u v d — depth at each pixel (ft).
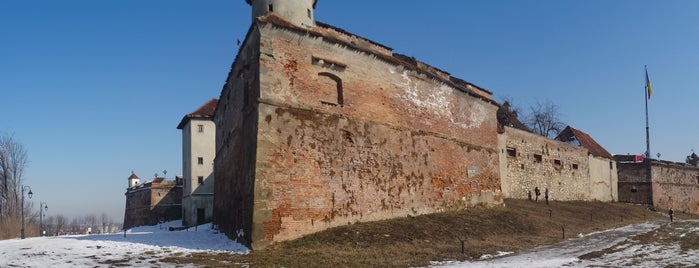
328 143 64.18
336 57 67.82
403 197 73.36
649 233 78.69
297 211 58.95
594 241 69.62
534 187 122.11
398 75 77.10
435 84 85.05
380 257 51.96
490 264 49.47
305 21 72.13
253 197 55.57
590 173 149.69
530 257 54.90
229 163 76.43
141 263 46.88
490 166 96.43
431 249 57.62
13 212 152.97
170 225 154.20
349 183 65.62
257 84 59.41
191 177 148.46
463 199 86.17
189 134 152.35
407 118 77.30
